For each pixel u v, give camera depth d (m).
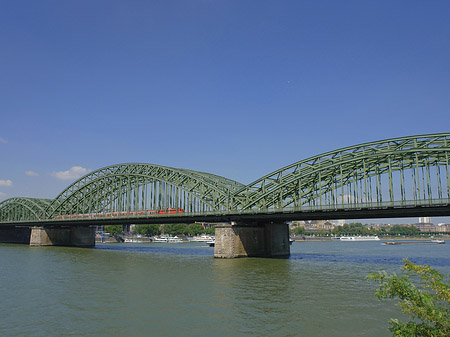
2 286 42.34
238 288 40.34
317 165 66.94
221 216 76.88
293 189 70.44
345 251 112.94
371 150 61.44
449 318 14.17
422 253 102.81
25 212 146.50
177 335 24.86
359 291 38.50
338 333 25.03
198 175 91.25
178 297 35.97
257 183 75.00
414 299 14.50
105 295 37.06
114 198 109.50
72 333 25.34
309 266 60.12
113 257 79.25
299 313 29.92
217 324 27.16
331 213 62.72
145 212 96.50
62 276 49.88
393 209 55.84
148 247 130.75
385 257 83.12
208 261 69.19
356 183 62.22
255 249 78.94
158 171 97.75
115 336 24.70
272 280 45.50
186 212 81.94
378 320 27.92
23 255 83.62
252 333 25.16
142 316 29.28
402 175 57.88
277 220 77.06
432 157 55.94
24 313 30.42
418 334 14.27
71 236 126.56
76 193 120.00
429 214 57.03
